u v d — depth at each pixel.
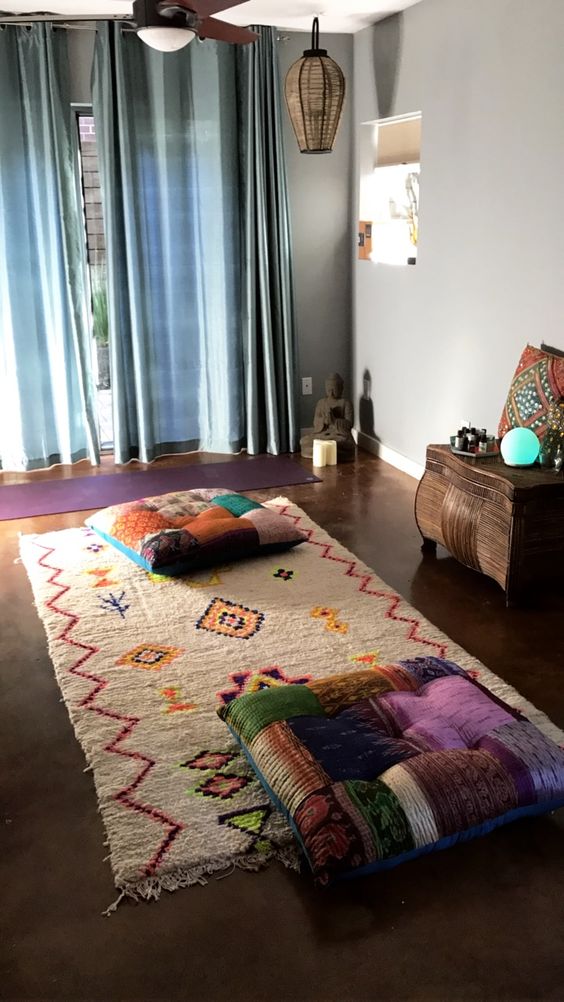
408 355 4.71
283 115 4.98
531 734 2.05
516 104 3.53
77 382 4.99
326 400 5.22
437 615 3.12
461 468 3.37
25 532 4.00
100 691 2.61
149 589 3.33
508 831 2.03
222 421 5.27
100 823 2.06
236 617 3.08
